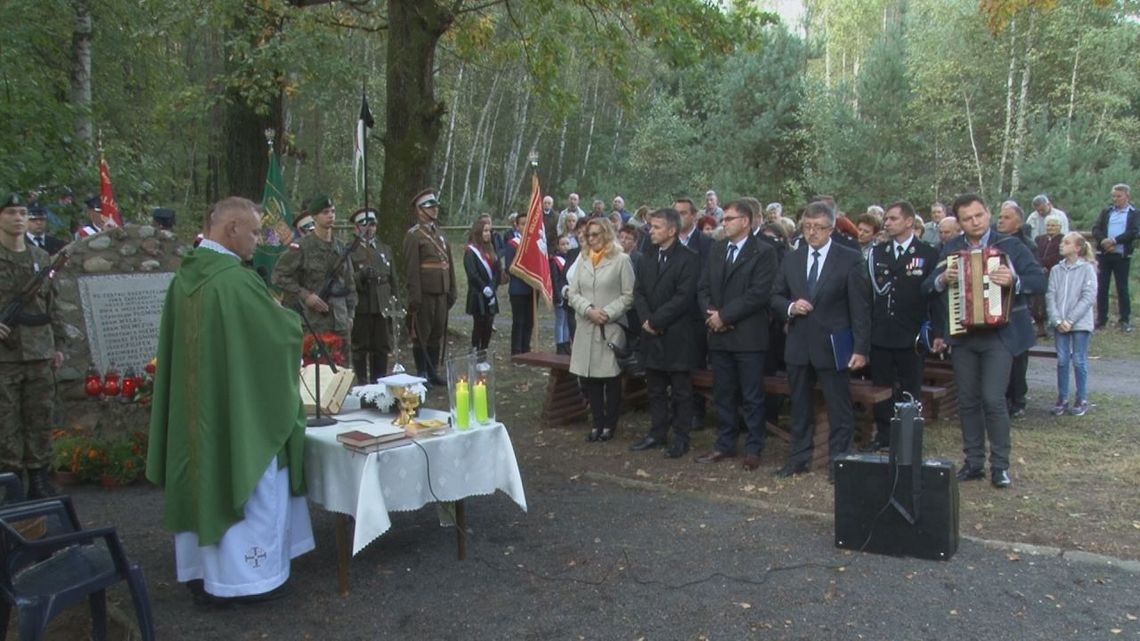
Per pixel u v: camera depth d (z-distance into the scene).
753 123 27.73
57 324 6.35
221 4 11.04
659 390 7.41
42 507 3.74
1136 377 10.68
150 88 16.17
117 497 6.22
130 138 15.61
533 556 5.04
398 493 4.51
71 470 6.43
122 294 7.44
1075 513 5.65
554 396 8.38
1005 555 4.92
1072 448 7.32
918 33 28.19
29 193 8.98
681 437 7.20
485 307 10.86
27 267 5.88
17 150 9.56
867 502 4.96
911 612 4.22
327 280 8.23
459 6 12.59
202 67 20.86
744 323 6.76
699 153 28.45
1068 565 4.76
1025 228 13.92
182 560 4.38
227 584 4.25
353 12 14.95
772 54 27.55
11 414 5.83
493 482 5.00
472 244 11.00
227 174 13.39
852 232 7.83
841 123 25.72
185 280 4.28
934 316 7.44
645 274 7.16
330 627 4.18
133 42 14.53
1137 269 18.16
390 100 12.36
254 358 4.25
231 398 4.17
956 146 26.66
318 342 5.11
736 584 4.58
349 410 5.30
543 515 5.77
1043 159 22.00
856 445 7.49
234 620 4.26
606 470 6.89
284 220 11.09
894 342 7.16
